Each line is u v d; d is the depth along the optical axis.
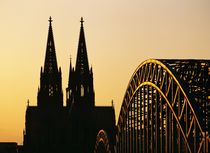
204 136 130.50
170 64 156.75
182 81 143.12
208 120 135.25
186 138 141.00
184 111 142.75
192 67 150.50
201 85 142.88
